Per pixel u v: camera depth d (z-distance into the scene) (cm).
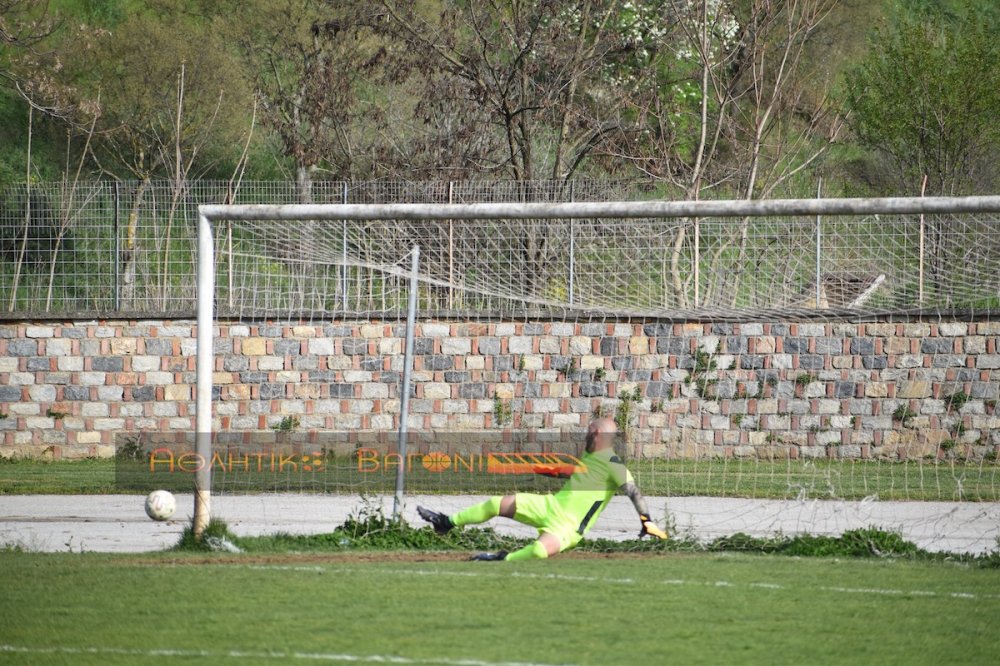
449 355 6194
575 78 9412
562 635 2269
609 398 6128
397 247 6131
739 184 9769
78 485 5231
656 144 9400
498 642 2211
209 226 3653
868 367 6091
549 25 9512
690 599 2614
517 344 6172
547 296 6069
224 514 4322
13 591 2686
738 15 10119
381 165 9788
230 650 2159
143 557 3234
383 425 6184
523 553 3159
